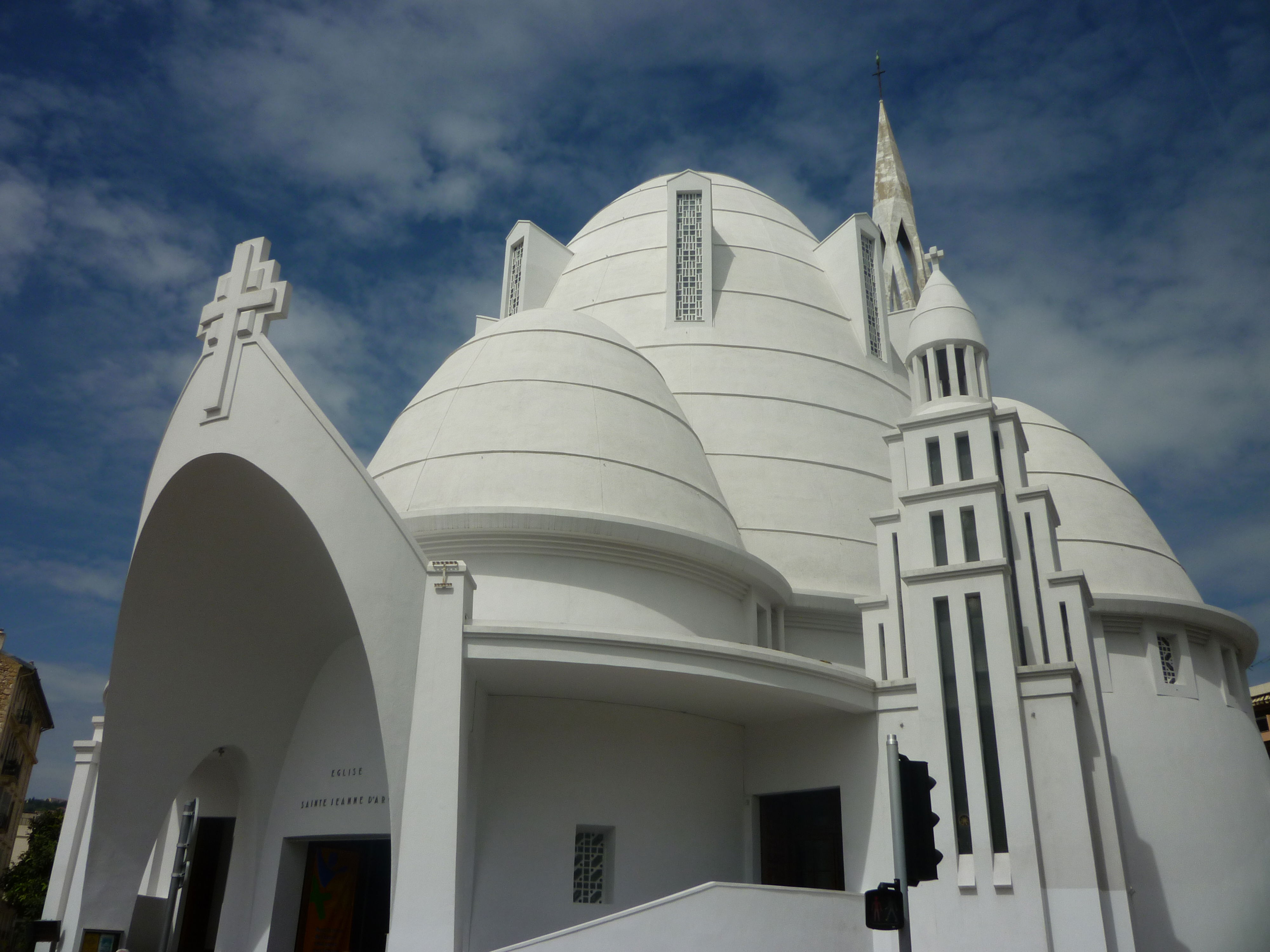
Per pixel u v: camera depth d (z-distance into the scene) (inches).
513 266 1245.7
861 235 1224.2
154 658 716.7
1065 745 619.8
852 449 1050.1
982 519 697.0
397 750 565.0
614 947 529.7
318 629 731.4
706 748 732.0
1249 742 917.2
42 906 1606.8
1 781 1988.2
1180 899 797.9
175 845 800.9
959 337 818.2
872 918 331.3
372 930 718.5
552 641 597.9
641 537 722.8
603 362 847.7
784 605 861.2
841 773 701.3
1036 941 578.6
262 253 725.9
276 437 652.1
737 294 1138.7
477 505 727.1
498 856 633.0
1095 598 879.7
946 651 668.1
